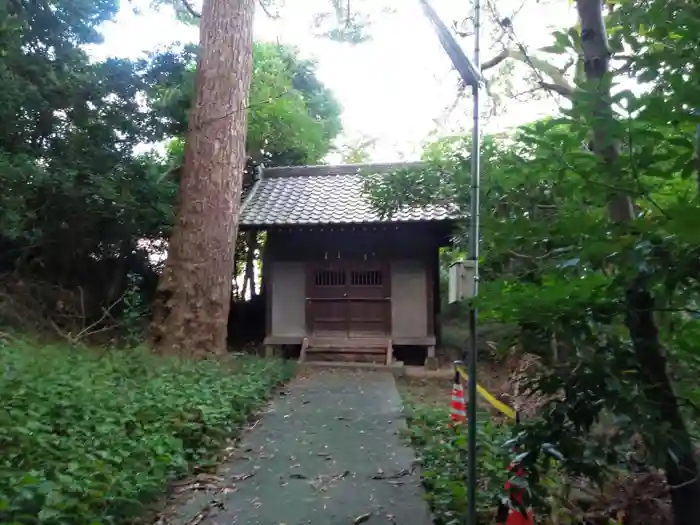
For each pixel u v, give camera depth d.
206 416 5.81
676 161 2.01
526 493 2.70
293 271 11.84
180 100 12.18
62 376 5.82
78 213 11.41
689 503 2.49
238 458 5.44
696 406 2.35
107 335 10.90
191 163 9.69
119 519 3.79
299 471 5.08
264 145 16.11
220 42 9.82
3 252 11.36
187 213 9.58
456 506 4.15
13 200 9.63
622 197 2.39
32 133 11.11
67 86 11.02
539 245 2.56
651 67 2.18
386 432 6.31
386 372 10.27
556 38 2.97
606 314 2.21
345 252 11.73
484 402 6.97
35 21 11.22
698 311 2.10
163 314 9.42
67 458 4.13
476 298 2.36
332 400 7.89
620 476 3.86
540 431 2.53
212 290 9.45
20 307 10.39
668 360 2.39
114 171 11.77
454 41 3.46
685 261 1.93
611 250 2.03
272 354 11.64
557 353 2.49
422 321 11.39
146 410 5.57
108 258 12.75
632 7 2.65
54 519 3.26
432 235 11.54
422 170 7.35
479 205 3.45
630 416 2.22
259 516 4.14
